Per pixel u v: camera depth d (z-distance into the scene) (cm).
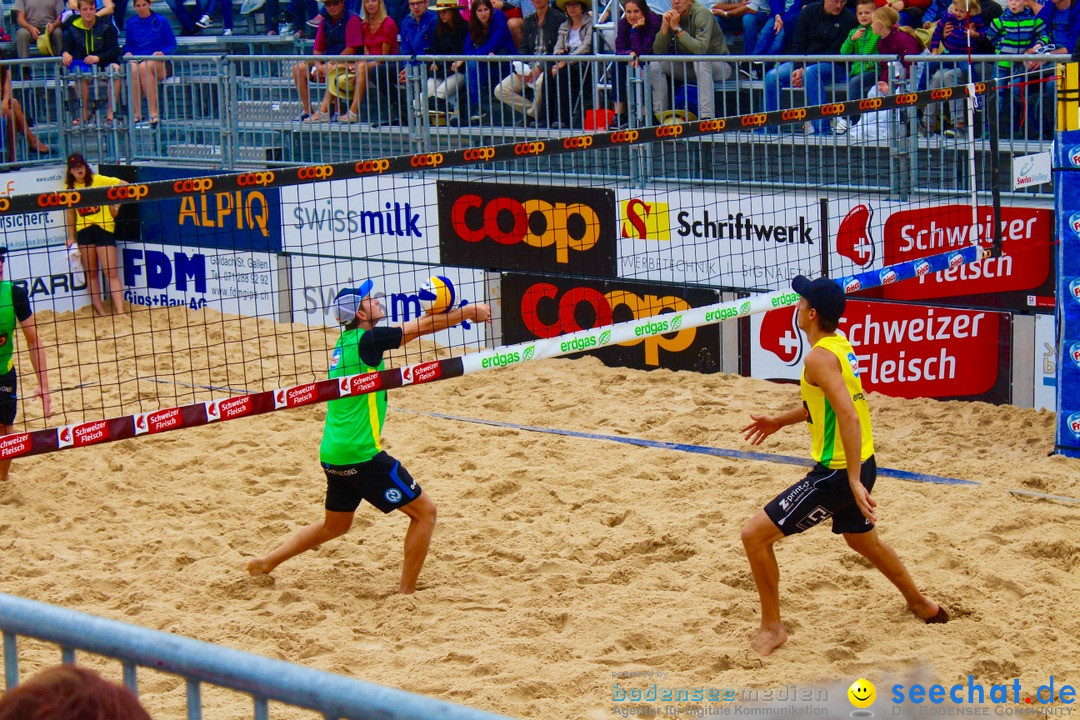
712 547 2022
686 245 3066
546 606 1845
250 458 2588
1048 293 2611
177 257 3891
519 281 3316
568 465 2469
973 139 2355
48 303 3922
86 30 4112
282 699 691
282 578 1981
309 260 3681
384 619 1825
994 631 1681
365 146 3656
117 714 601
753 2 3528
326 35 3947
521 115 3444
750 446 2519
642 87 3139
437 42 3619
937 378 2778
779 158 2853
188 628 1781
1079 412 2355
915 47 2975
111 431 1766
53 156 4128
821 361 1560
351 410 1845
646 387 2984
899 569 1692
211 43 4703
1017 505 2152
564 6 3516
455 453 2583
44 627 767
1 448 1706
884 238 2789
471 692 1542
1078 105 2267
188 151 3950
